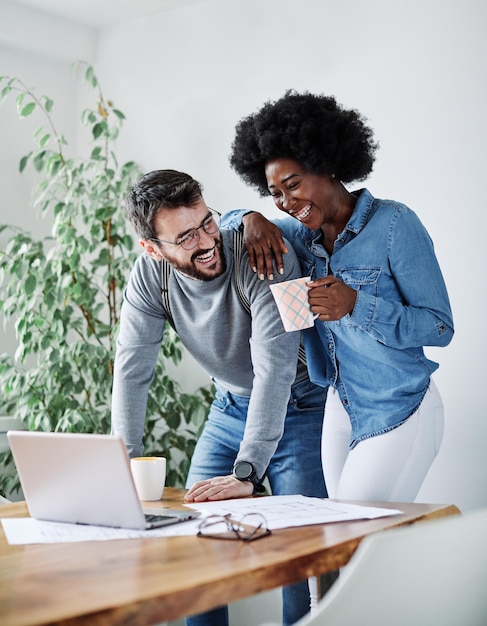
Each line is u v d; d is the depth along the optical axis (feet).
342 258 6.93
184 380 11.76
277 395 6.59
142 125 12.27
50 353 10.68
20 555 4.36
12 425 11.44
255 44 11.08
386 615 3.65
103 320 12.66
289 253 7.13
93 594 3.50
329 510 5.42
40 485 5.30
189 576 3.77
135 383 7.35
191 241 6.66
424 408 6.79
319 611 3.47
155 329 7.47
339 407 7.26
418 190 9.55
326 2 10.37
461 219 9.23
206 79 11.59
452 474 9.15
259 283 6.93
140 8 12.05
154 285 7.30
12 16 11.87
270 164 6.89
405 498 6.79
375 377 6.86
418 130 9.57
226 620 7.32
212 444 8.02
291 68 10.70
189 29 11.79
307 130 6.59
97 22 12.60
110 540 4.70
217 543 4.52
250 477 6.25
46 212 11.49
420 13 9.59
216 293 7.08
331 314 6.31
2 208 12.18
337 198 6.99
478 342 9.05
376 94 9.91
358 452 6.88
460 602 3.91
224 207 11.36
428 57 9.52
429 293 6.60
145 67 12.27
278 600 9.95
